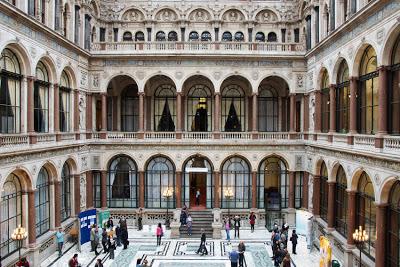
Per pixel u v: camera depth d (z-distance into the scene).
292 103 35.09
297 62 34.97
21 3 22.97
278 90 39.34
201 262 25.73
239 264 23.95
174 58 34.47
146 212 35.03
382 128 20.62
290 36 38.16
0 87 21.52
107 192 35.62
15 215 23.45
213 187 35.62
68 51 30.09
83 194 33.78
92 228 28.02
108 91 38.44
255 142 34.66
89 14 34.53
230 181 35.78
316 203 31.88
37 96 26.09
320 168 31.73
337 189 27.89
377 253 20.78
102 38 38.22
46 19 26.61
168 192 34.00
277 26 38.25
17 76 23.30
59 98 29.61
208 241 30.50
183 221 32.69
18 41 22.22
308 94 34.56
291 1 38.00
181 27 38.06
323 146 29.11
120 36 38.34
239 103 39.28
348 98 26.28
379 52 20.69
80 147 32.41
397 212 19.70
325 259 22.41
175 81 34.75
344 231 26.48
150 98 38.84
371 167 21.39
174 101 39.19
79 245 27.77
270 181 35.91
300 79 35.03
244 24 38.22
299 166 35.16
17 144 22.42
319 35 31.16
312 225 28.19
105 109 35.09
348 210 24.62
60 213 28.84
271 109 39.56
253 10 38.16
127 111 39.38
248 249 28.59
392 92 20.47
